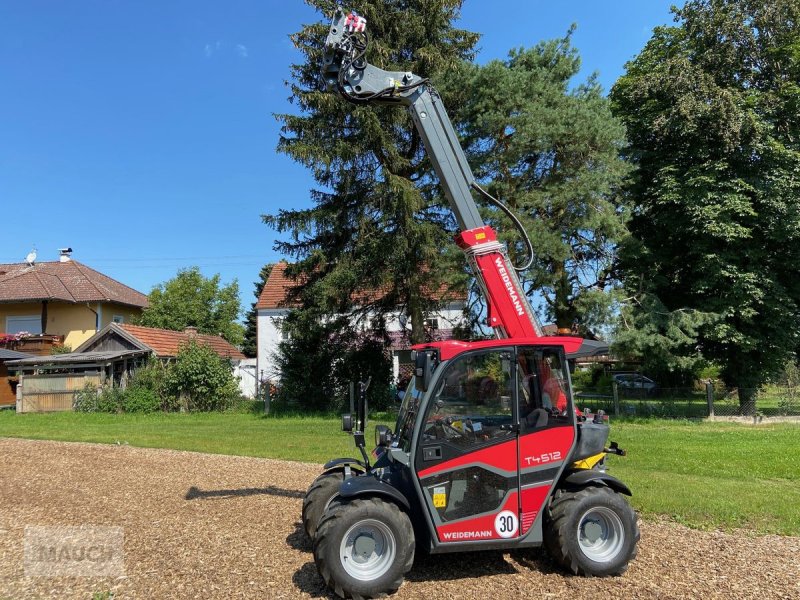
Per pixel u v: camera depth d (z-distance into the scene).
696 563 5.33
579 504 4.95
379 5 17.81
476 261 5.95
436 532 4.81
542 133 15.73
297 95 18.39
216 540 5.91
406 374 23.44
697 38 19.00
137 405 20.91
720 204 16.72
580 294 17.34
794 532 6.33
